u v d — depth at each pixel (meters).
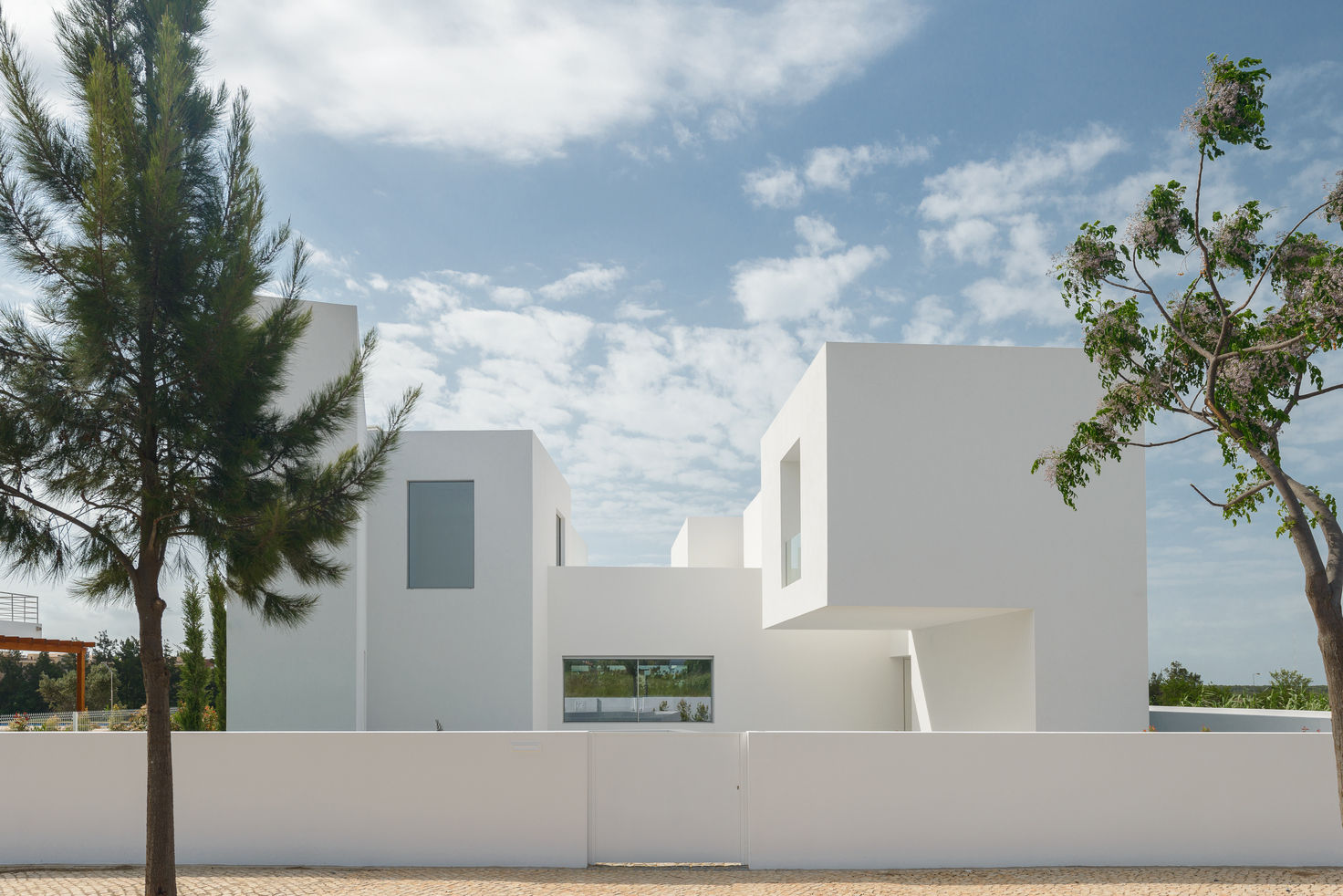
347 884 7.83
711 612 18.20
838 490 11.35
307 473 7.85
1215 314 7.06
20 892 7.48
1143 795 8.82
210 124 7.67
